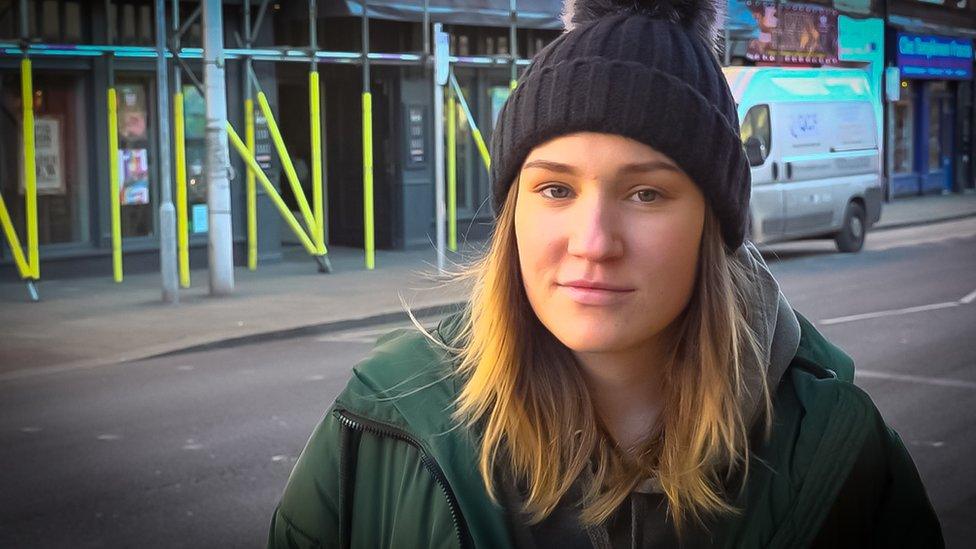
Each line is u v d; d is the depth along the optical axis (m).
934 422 7.38
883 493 1.40
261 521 5.62
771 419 1.33
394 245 18.25
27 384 8.98
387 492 1.40
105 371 9.49
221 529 5.50
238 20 16.34
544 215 1.29
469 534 1.35
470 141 19.03
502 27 18.92
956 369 9.13
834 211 18.08
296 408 8.05
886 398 8.10
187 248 14.52
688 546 1.34
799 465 1.32
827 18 26.12
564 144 1.27
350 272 15.69
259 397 8.42
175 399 8.39
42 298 13.28
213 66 13.19
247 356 10.23
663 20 1.34
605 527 1.35
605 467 1.35
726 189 1.31
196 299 13.15
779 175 17.00
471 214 19.12
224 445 7.04
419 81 18.22
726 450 1.33
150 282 14.70
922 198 30.19
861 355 9.77
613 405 1.38
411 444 1.39
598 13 1.36
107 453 6.88
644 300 1.27
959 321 11.59
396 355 1.45
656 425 1.37
